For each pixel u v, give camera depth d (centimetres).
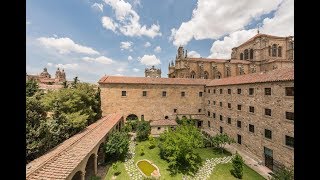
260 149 2700
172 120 4444
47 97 2695
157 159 2652
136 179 2055
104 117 3838
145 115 4559
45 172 1317
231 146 3406
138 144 3312
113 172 2197
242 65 6425
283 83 2311
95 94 4144
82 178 1630
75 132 2573
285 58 6384
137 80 4672
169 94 4756
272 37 6309
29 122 1959
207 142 3303
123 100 4425
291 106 2188
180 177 2162
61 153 1641
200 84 4928
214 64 6350
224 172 2323
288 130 2223
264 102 2648
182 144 2434
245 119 3106
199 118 4906
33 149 1856
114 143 2477
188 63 6197
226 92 3794
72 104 2806
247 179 2169
